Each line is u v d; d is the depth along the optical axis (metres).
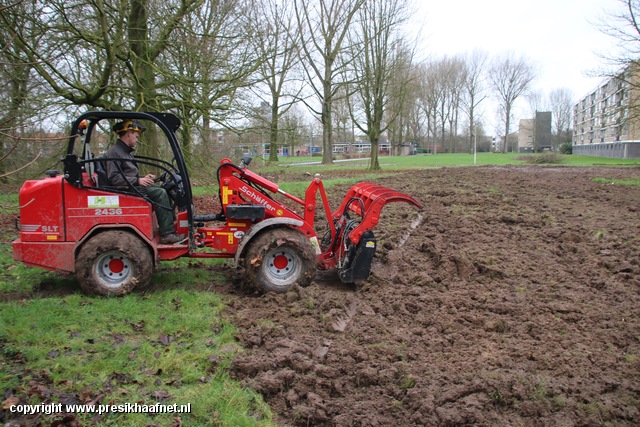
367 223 6.12
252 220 6.07
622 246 8.07
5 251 7.52
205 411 3.54
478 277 6.62
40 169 10.41
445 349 4.59
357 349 4.43
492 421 3.59
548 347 4.68
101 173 5.68
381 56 25.58
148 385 3.83
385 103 26.67
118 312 5.05
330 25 31.11
